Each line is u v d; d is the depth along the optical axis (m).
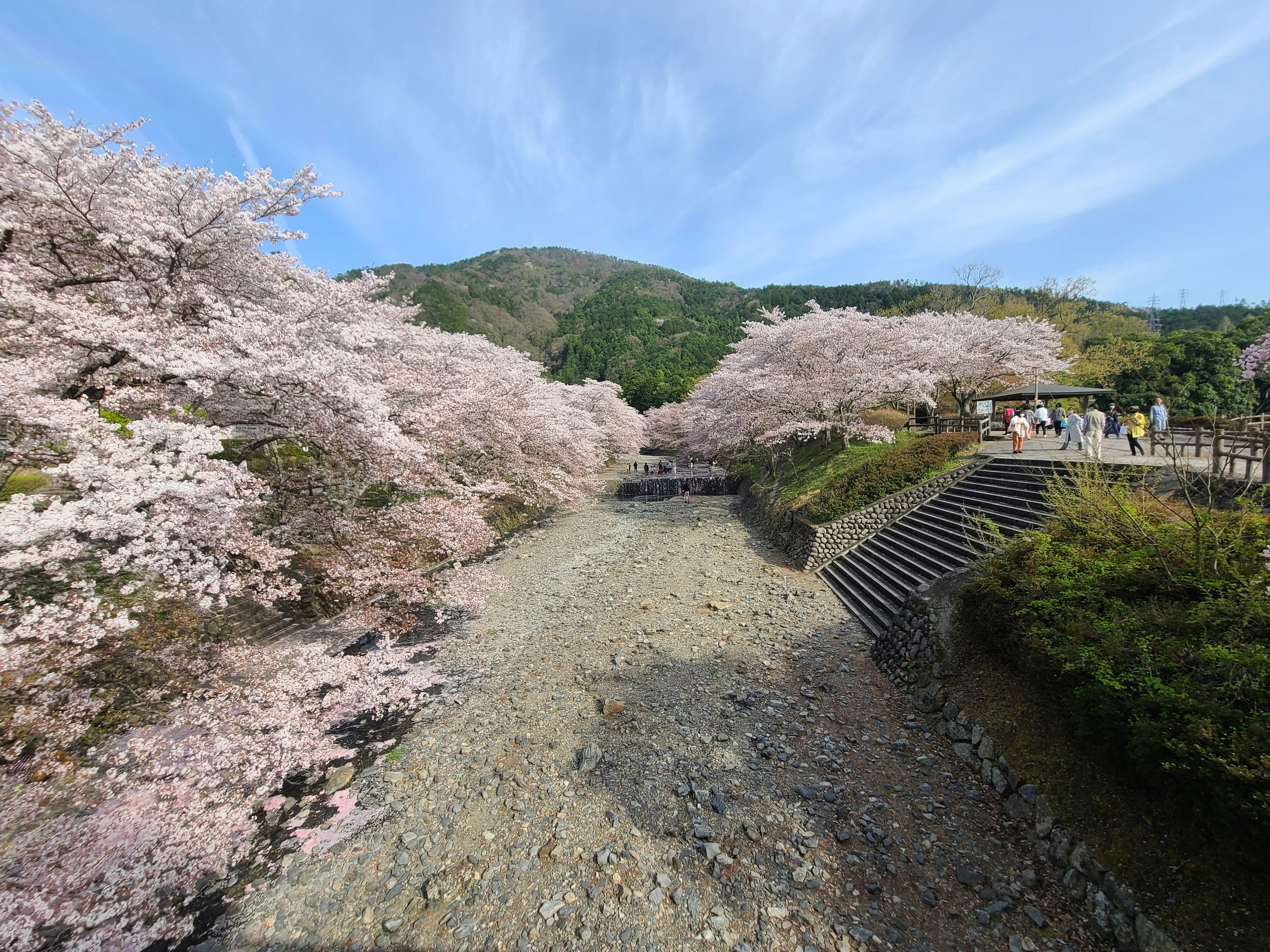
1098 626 5.12
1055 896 4.52
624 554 17.69
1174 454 7.51
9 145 6.26
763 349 21.86
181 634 7.02
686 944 4.51
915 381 17.30
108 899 4.34
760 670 9.10
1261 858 3.55
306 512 9.61
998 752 5.80
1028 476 12.08
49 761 5.04
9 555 4.38
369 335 8.51
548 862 5.45
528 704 8.49
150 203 7.52
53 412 5.09
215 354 6.84
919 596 8.76
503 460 17.70
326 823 6.16
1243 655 4.10
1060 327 35.81
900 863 5.12
